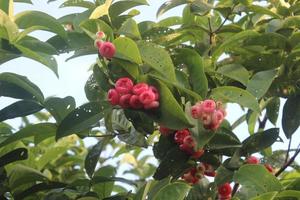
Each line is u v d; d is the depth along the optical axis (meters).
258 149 2.09
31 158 2.40
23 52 2.02
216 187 2.03
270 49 2.22
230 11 2.29
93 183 2.18
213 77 2.15
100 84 2.04
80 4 2.28
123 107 1.89
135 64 1.92
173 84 1.89
